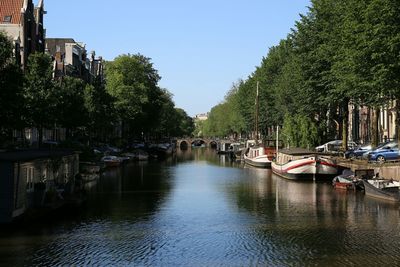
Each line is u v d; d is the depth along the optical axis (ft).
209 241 77.10
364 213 97.35
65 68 266.16
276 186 145.79
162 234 81.46
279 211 101.45
